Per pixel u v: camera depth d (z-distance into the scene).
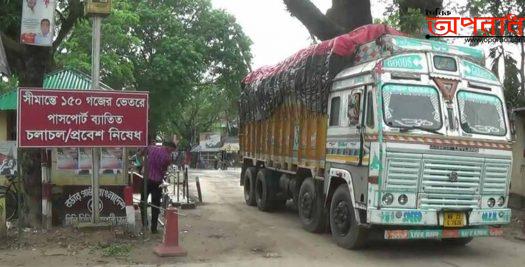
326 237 10.09
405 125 8.09
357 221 8.43
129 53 32.62
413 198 8.01
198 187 15.96
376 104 8.16
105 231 9.50
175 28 34.75
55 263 7.66
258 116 14.38
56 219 10.13
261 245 9.27
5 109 11.71
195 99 54.31
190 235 10.17
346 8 14.59
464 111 8.52
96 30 9.40
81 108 9.08
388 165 7.91
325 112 9.95
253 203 15.21
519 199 14.72
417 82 8.37
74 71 12.53
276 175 13.87
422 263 8.08
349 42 9.58
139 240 9.15
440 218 8.09
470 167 8.30
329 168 9.70
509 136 8.74
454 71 8.64
